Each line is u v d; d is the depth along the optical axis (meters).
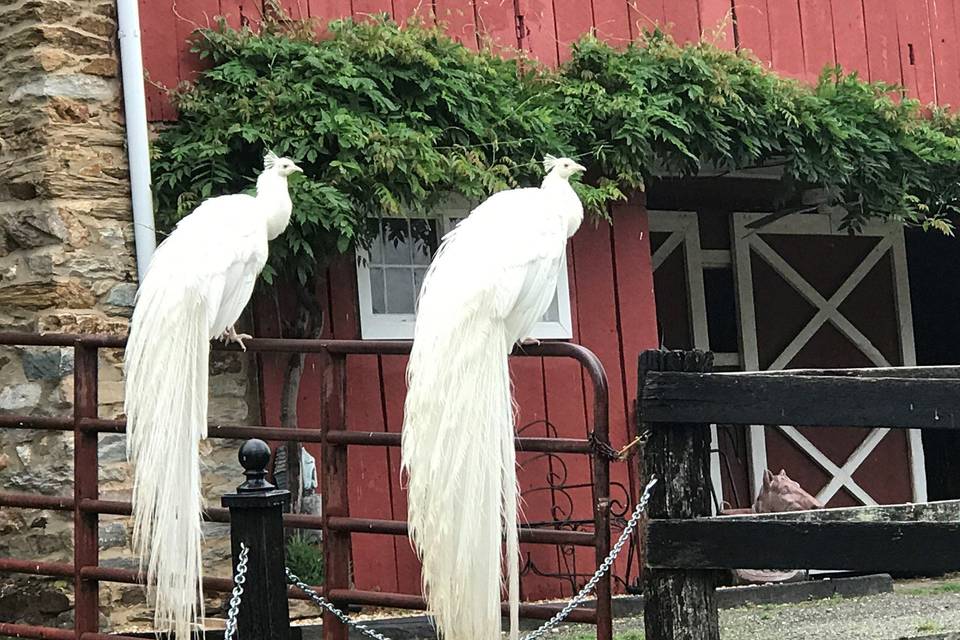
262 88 8.08
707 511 5.23
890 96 11.11
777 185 11.39
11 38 7.79
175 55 8.27
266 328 8.37
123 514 6.07
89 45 7.82
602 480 5.15
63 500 6.27
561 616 4.96
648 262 10.00
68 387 7.52
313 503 8.34
